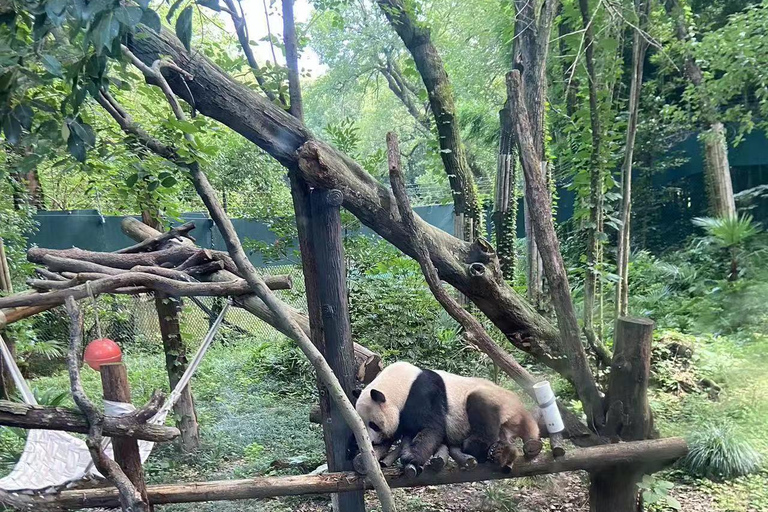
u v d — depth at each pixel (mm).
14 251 8922
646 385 3795
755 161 11453
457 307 4023
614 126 5152
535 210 4035
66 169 3541
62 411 2994
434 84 7984
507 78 4008
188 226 5398
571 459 3562
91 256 4941
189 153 3324
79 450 3523
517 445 3705
